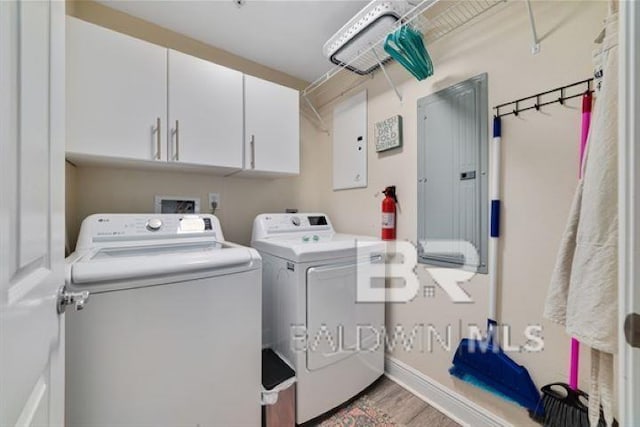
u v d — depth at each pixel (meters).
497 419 1.25
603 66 0.69
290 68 2.20
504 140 1.21
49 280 0.57
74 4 1.40
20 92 0.43
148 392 0.95
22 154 0.44
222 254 1.13
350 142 2.10
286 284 1.42
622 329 0.41
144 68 1.32
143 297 0.94
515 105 1.17
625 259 0.41
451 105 1.42
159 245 1.38
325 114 2.37
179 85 1.42
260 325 1.22
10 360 0.38
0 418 0.35
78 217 1.49
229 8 1.54
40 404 0.52
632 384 0.39
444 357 1.46
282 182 2.27
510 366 1.18
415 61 1.36
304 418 1.34
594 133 0.69
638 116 0.39
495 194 1.22
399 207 1.72
